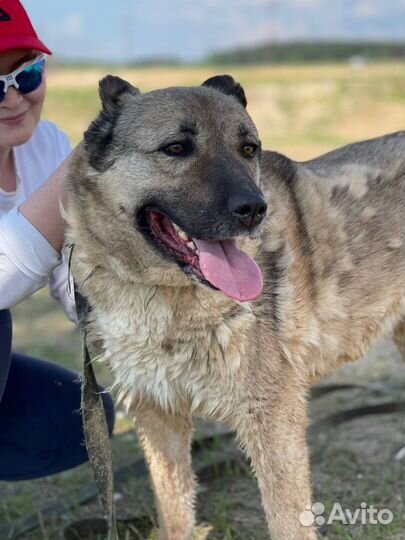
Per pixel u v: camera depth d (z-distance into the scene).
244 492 1.52
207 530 1.41
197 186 1.14
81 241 1.19
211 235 1.13
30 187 1.36
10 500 1.54
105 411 1.38
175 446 1.32
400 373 2.05
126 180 1.17
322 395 1.93
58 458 1.37
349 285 1.35
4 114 1.24
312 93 8.90
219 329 1.17
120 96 1.23
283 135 7.54
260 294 1.19
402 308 1.45
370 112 8.32
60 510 1.48
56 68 14.46
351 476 1.54
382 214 1.40
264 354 1.20
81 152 1.22
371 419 1.77
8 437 1.35
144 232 1.17
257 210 1.11
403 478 1.52
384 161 1.45
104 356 1.24
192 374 1.20
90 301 1.21
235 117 1.20
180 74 11.19
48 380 1.37
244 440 1.23
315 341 1.29
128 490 1.55
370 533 1.35
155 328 1.18
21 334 2.57
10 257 1.17
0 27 1.21
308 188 1.34
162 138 1.16
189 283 1.16
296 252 1.26
